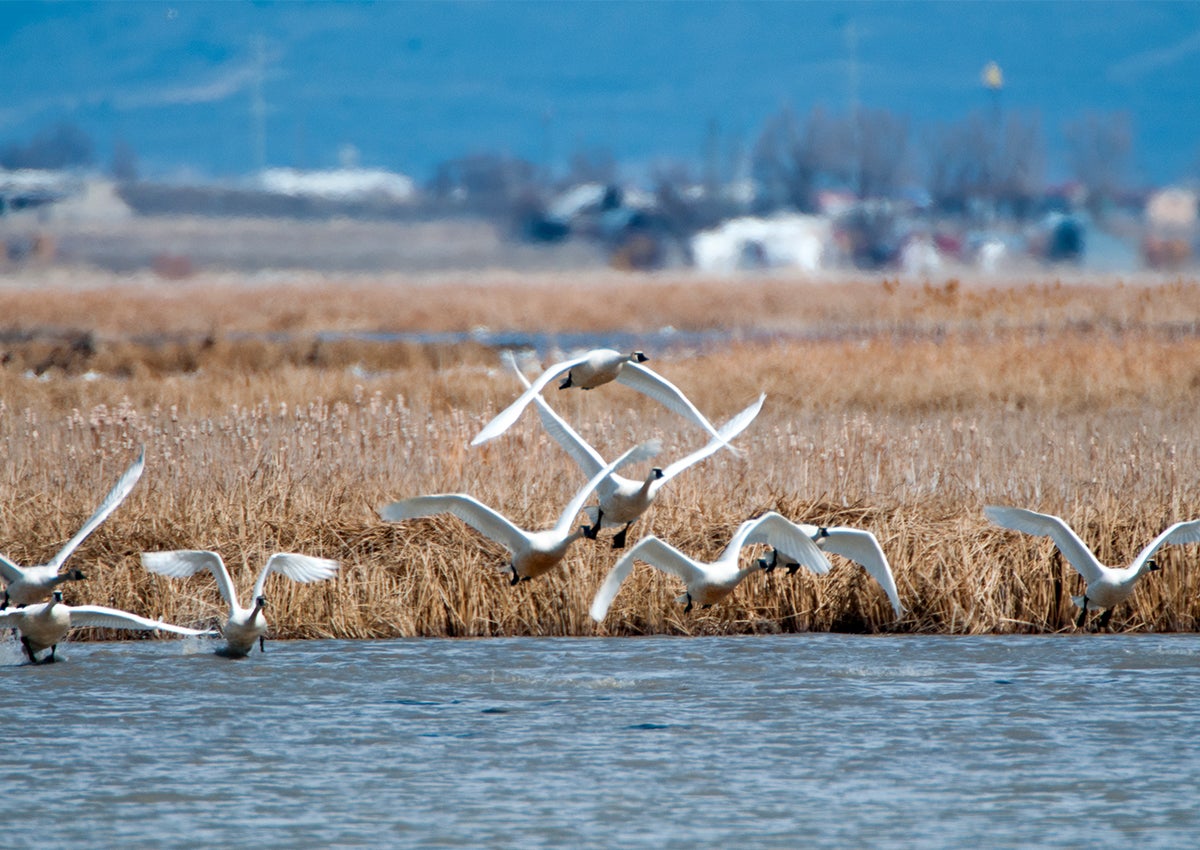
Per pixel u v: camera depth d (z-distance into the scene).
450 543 16.77
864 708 12.99
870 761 11.51
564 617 16.17
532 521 17.16
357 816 10.35
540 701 13.26
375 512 17.39
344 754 11.73
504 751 11.78
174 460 18.36
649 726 12.45
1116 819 10.27
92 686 13.77
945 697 13.30
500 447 18.77
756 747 11.86
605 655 15.02
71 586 16.06
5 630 15.68
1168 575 16.34
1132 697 13.30
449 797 10.72
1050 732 12.23
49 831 10.09
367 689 13.69
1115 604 14.04
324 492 17.97
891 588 12.73
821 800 10.66
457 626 16.12
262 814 10.40
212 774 11.23
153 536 16.91
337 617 16.03
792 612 16.27
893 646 15.40
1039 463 18.88
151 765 11.45
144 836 10.00
